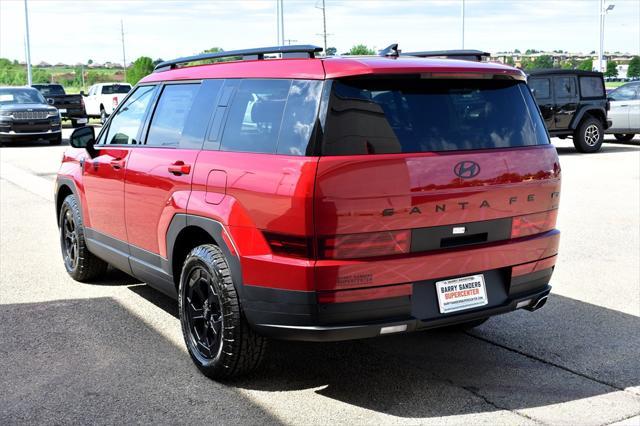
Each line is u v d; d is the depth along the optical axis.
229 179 4.00
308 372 4.40
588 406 3.91
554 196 4.28
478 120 3.97
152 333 5.11
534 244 4.16
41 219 9.57
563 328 5.22
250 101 4.10
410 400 4.00
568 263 7.07
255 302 3.82
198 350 4.36
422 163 3.70
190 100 4.69
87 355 4.68
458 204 3.81
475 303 3.96
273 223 3.69
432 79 3.87
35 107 22.09
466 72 3.91
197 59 4.76
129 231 5.21
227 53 4.42
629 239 8.11
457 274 3.86
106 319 5.43
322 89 3.66
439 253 3.78
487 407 3.90
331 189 3.53
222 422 3.73
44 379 4.28
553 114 17.84
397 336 5.07
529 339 4.99
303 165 3.57
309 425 3.69
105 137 5.75
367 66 3.66
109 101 34.38
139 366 4.49
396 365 4.52
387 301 3.67
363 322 3.66
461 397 4.03
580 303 5.82
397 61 3.82
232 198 3.96
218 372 4.18
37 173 14.69
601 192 11.49
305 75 3.78
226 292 3.98
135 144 5.21
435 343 4.92
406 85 3.80
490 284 4.04
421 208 3.70
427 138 3.77
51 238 8.39
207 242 4.50
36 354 4.70
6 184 12.96
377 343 4.93
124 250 5.37
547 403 3.95
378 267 3.62
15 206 10.59
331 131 3.59
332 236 3.55
